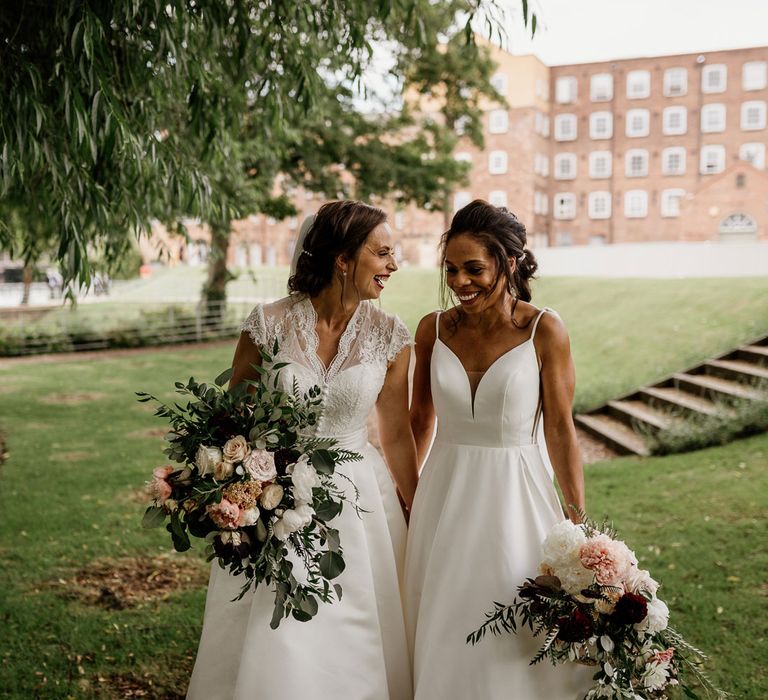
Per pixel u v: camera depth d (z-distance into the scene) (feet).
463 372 7.65
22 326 57.00
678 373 31.94
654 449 23.90
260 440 6.41
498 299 7.54
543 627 6.67
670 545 15.33
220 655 7.49
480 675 6.96
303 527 6.59
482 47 62.75
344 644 7.23
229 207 15.97
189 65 12.40
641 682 6.62
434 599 7.35
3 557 15.42
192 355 52.37
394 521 8.19
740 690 9.76
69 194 11.53
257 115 19.29
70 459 24.30
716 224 118.73
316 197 62.85
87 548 15.93
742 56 130.00
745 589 12.95
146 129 12.89
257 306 7.77
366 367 7.59
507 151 135.64
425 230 135.54
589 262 90.63
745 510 17.12
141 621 12.18
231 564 6.64
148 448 25.86
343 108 56.75
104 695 9.89
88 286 11.74
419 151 64.08
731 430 23.59
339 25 13.38
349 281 7.56
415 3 13.82
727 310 41.83
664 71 134.51
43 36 11.05
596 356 40.42
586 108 139.54
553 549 6.60
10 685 10.09
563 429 7.55
